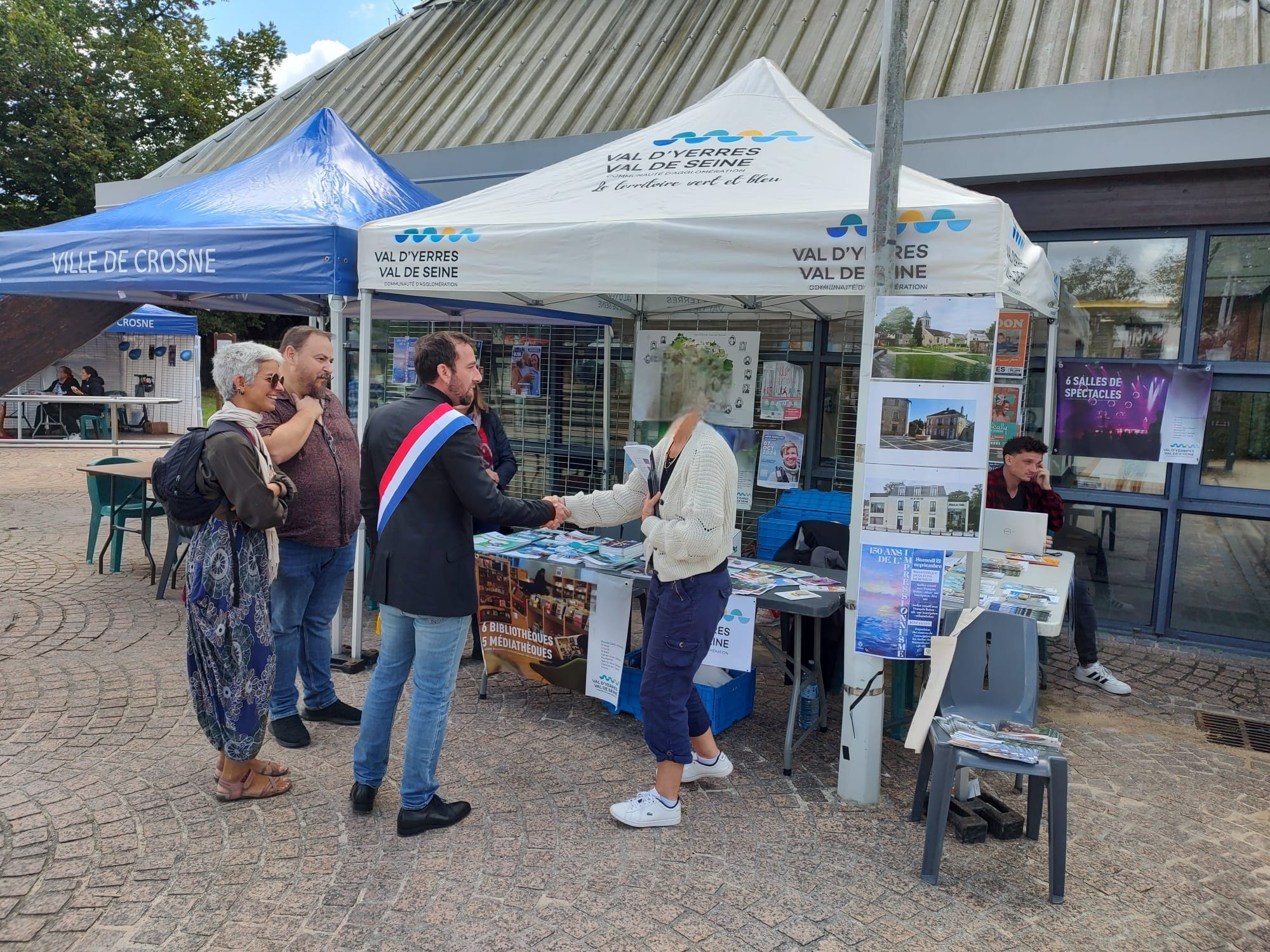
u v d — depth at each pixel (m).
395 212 5.40
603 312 6.23
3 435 15.94
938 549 3.20
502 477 5.15
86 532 8.14
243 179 5.48
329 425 3.86
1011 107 5.77
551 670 4.20
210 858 2.95
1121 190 5.69
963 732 3.02
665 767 3.21
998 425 5.30
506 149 7.68
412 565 2.97
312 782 3.52
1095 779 3.78
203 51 25.94
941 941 2.62
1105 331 5.90
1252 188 5.36
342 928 2.60
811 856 3.08
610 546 4.49
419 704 3.09
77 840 3.04
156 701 4.26
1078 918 2.76
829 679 4.17
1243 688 4.96
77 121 20.58
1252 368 5.47
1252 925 2.76
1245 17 6.02
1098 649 5.59
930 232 3.17
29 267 5.12
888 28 3.06
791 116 4.50
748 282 3.52
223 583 3.09
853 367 6.40
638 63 8.60
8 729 3.91
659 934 2.61
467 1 10.96
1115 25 6.43
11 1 20.64
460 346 3.09
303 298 6.30
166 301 6.52
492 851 3.04
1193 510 5.67
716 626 3.14
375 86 10.09
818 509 5.61
